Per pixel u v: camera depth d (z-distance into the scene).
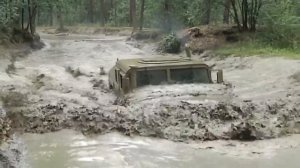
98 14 79.94
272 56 20.67
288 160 7.34
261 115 9.59
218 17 36.78
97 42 40.53
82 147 8.20
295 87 13.37
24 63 23.25
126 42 39.59
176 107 9.41
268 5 27.42
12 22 34.41
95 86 15.19
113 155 7.67
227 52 23.64
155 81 10.85
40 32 64.56
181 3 39.38
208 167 7.04
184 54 27.55
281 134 8.80
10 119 9.57
